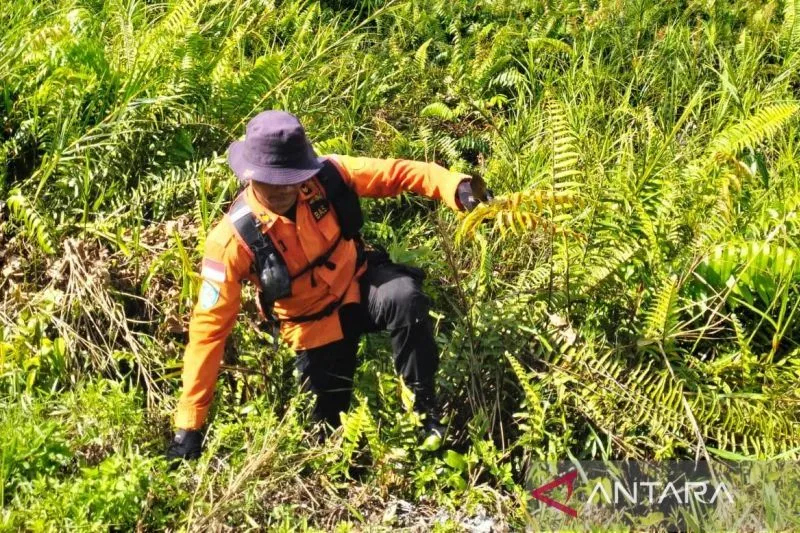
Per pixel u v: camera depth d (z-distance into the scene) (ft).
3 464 10.75
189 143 15.64
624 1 21.62
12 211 14.46
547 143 16.66
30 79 16.31
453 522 11.17
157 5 19.44
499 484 11.83
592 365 12.30
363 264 11.73
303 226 10.95
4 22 17.83
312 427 12.41
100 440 11.50
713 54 20.49
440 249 15.24
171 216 14.90
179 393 12.53
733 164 13.38
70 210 14.69
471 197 11.52
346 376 12.25
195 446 11.34
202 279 10.93
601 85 19.56
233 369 12.53
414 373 11.76
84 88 15.71
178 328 12.98
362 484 11.96
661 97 19.25
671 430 12.11
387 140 17.21
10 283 13.65
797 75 20.10
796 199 13.84
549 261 13.88
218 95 16.53
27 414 11.63
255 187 10.75
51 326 13.12
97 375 12.84
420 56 19.57
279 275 10.94
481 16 22.49
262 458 11.04
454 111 17.79
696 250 13.47
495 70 19.65
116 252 13.94
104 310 12.99
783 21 21.74
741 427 11.95
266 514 11.19
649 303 13.39
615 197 13.37
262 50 20.16
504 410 12.66
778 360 13.85
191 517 10.61
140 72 15.97
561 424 12.35
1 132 15.96
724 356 13.33
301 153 10.62
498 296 13.69
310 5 21.50
